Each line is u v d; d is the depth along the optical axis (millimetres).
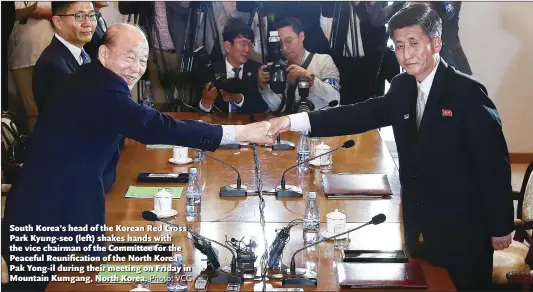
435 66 4938
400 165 5102
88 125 4957
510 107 8656
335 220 4793
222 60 8086
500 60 8547
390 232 4953
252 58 8031
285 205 5406
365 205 5395
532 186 5703
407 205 5027
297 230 4957
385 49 7973
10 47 7750
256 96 8094
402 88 5125
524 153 8711
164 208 5195
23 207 4941
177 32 8078
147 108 5004
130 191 5598
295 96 8031
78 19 6207
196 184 5242
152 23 8102
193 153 6566
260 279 4285
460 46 8188
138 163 6258
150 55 8125
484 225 4945
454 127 4871
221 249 4660
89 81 4969
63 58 6227
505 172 4852
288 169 5633
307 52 7992
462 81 4906
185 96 8180
